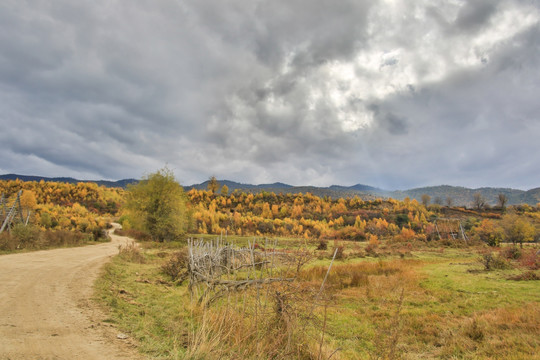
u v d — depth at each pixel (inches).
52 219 2470.5
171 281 492.7
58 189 5634.8
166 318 273.7
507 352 247.1
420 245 1903.3
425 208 5629.9
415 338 292.5
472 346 266.7
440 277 645.3
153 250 1056.2
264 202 5684.1
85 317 245.8
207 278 299.7
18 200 1210.6
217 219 2471.7
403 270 746.8
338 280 586.6
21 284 348.8
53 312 251.1
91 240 1326.3
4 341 181.0
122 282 432.1
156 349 193.2
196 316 279.4
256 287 234.1
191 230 2162.9
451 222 3676.2
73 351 177.2
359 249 1449.3
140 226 1525.6
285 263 238.7
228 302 248.2
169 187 1502.2
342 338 289.1
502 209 5462.6
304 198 6515.8
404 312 379.6
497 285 536.7
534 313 335.0
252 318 224.4
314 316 214.8
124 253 751.1
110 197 6250.0
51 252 741.9
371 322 339.3
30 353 167.8
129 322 248.2
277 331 203.2
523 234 2290.8
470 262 928.3
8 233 803.4
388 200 6924.2
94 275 434.6
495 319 327.0
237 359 182.2
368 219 4527.6
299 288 217.0
